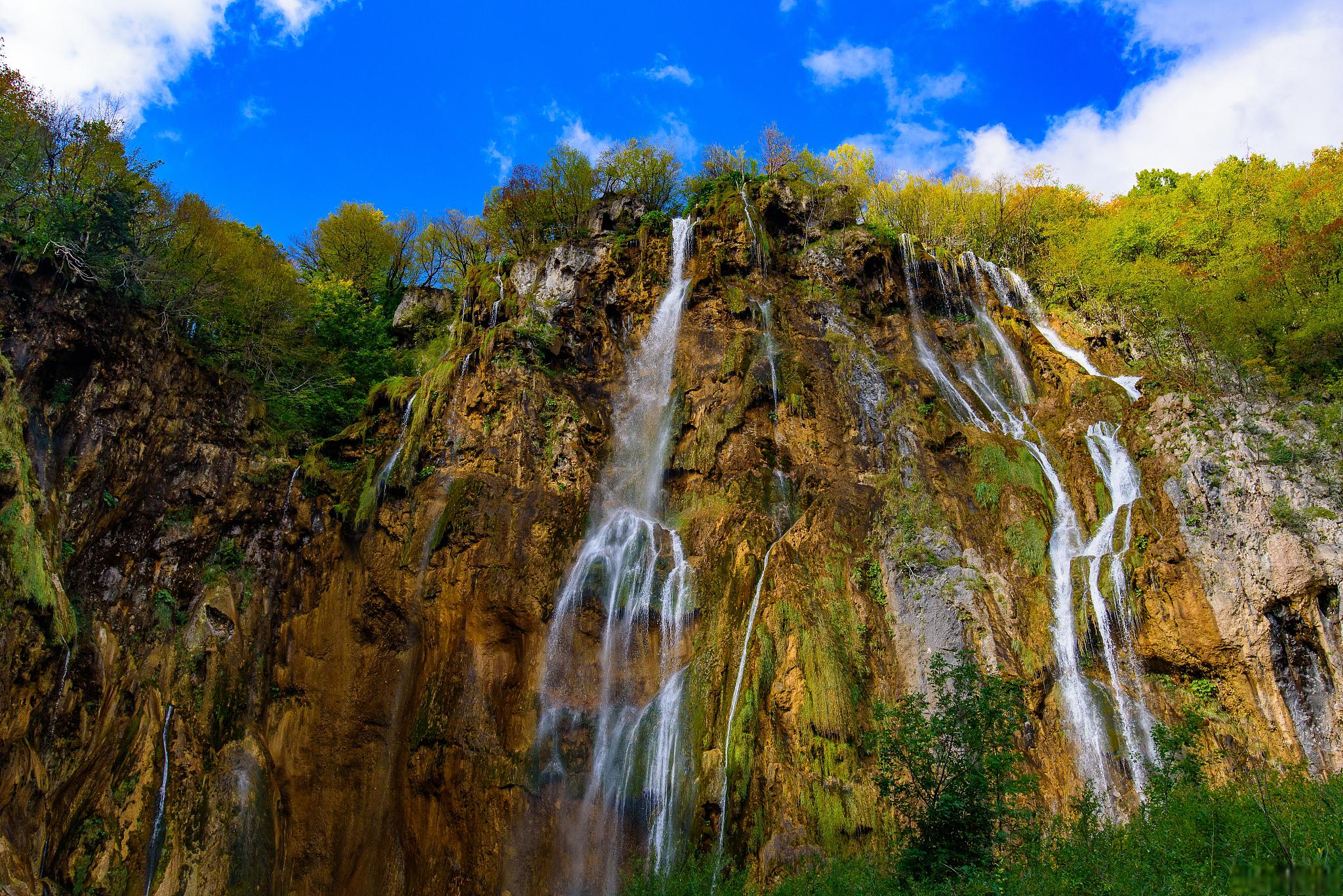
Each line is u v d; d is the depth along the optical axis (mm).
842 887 14031
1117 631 20094
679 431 26406
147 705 20094
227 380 25953
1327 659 18188
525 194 37375
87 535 20656
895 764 15031
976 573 21016
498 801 19750
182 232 27047
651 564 22641
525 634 21953
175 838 19438
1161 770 16312
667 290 30844
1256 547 19344
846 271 31734
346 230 42875
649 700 20781
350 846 20922
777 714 18922
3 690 16125
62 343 21078
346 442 27000
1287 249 28625
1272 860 10516
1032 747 18281
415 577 23281
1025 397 29016
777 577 21016
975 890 11773
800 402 26484
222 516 24156
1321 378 23344
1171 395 23500
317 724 22375
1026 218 40188
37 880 16234
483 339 27453
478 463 24938
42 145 24109
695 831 18047
